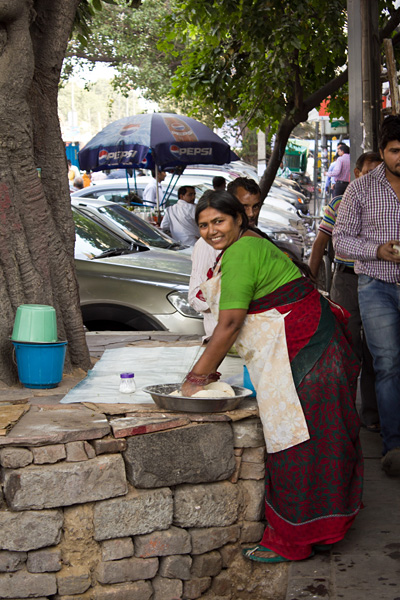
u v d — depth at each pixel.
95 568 3.28
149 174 20.16
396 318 4.49
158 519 3.35
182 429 3.42
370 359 5.41
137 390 4.18
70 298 4.79
